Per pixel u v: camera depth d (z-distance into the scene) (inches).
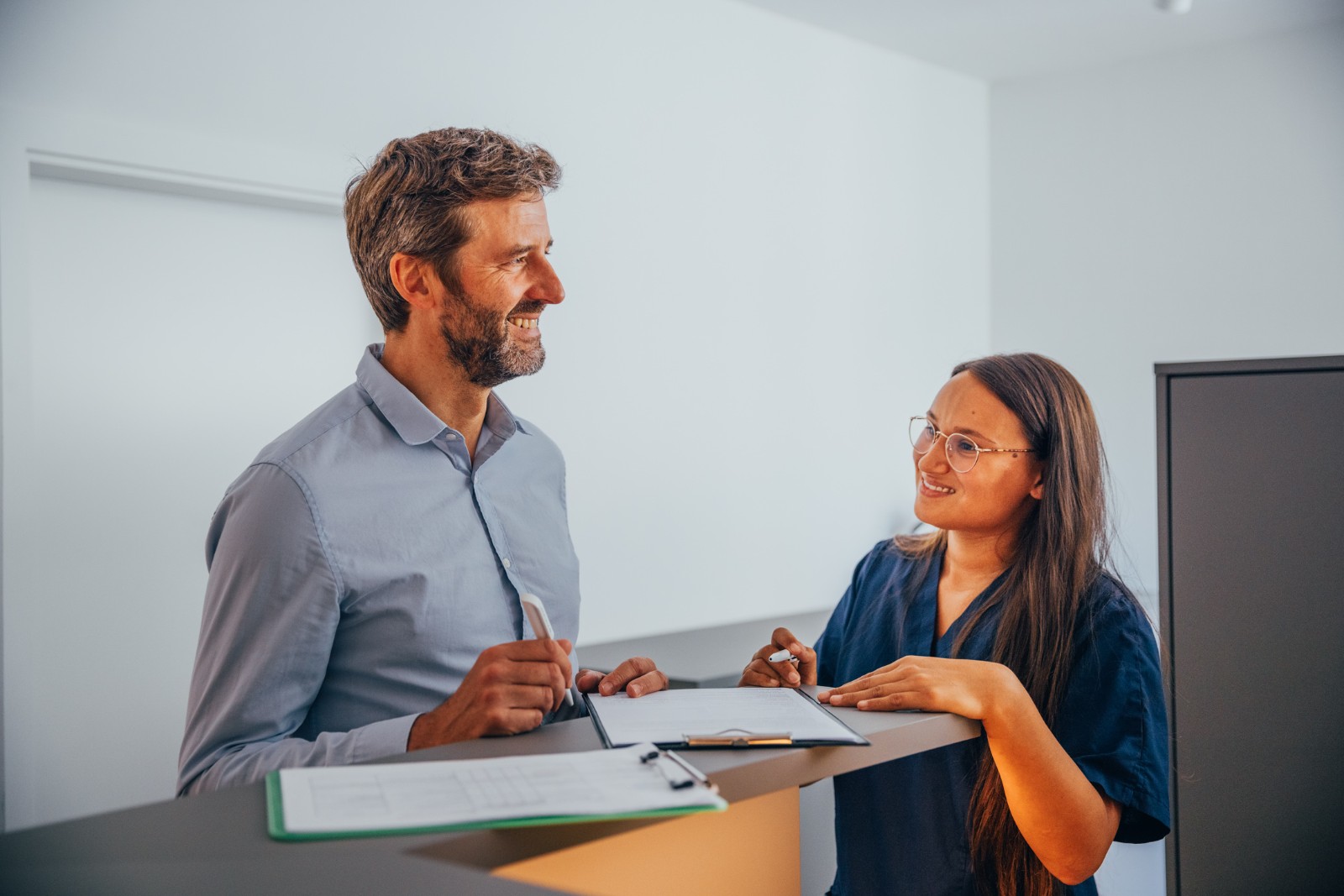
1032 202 170.2
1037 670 49.6
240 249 100.0
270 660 45.8
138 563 94.3
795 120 145.7
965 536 55.6
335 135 102.0
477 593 51.7
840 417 150.6
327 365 105.4
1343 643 59.1
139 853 24.5
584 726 37.6
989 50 158.2
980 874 49.8
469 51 111.7
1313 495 60.2
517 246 49.4
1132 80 161.5
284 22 98.7
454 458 53.2
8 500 85.4
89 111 88.4
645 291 127.6
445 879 23.0
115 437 93.3
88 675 91.7
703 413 133.4
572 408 120.3
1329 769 59.5
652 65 128.7
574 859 33.8
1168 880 64.2
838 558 149.9
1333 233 145.9
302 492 47.4
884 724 37.5
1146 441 160.2
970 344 171.2
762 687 45.2
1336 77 145.8
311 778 29.2
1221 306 154.4
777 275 142.7
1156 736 47.1
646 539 127.2
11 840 25.5
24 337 85.9
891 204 158.6
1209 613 63.6
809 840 83.3
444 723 38.7
